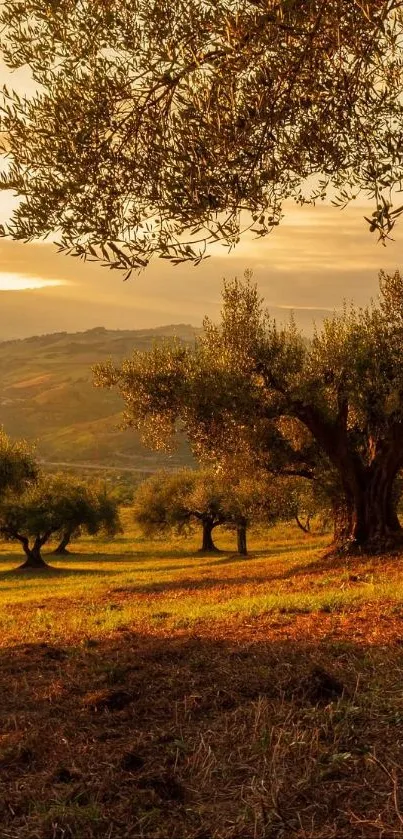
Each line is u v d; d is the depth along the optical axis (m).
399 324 23.47
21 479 46.53
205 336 24.33
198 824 3.79
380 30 4.46
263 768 4.36
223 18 4.64
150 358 24.14
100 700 6.08
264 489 32.09
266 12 4.32
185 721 5.46
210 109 4.83
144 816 3.82
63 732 5.41
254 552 56.41
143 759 4.65
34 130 5.07
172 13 4.87
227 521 60.06
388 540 23.59
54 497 52.47
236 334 23.28
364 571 20.53
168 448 24.67
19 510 50.16
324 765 4.31
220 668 6.91
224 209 4.87
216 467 25.98
